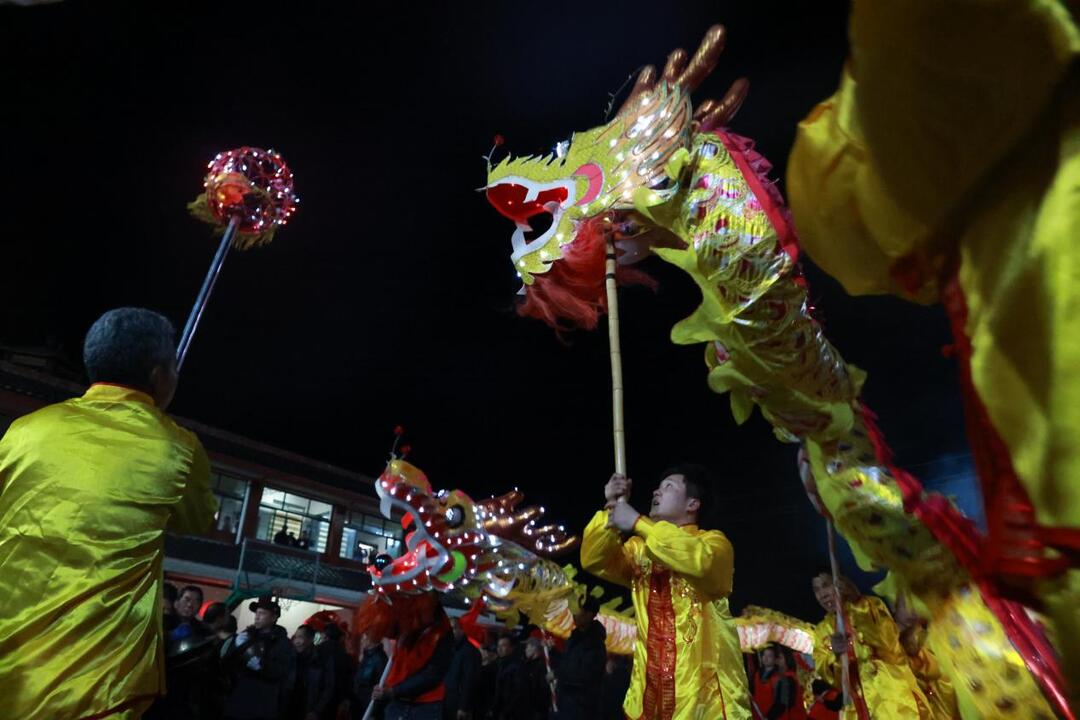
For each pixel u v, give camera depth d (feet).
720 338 5.99
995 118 2.76
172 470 7.54
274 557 59.31
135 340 8.09
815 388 5.98
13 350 57.11
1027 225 2.69
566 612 18.13
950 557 5.60
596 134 9.39
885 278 3.87
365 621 18.35
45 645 6.43
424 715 17.83
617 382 9.59
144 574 7.10
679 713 9.62
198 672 15.52
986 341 2.79
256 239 12.73
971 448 3.29
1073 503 2.38
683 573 9.46
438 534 17.48
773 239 5.94
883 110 3.16
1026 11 2.53
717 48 8.31
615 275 9.15
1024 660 4.45
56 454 7.17
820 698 22.91
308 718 26.53
